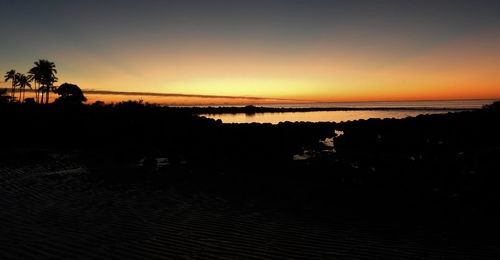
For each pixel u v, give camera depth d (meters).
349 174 17.67
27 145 30.75
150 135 35.53
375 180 16.28
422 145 27.41
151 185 15.70
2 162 22.39
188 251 8.02
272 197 13.40
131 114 46.59
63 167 20.62
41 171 19.28
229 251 8.02
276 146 28.39
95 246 8.31
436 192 13.83
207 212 11.36
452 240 8.63
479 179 15.59
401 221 10.27
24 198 13.20
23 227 9.68
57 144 31.56
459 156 21.64
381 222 10.20
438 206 11.89
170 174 18.41
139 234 9.18
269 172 18.56
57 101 60.09
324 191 14.34
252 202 12.65
